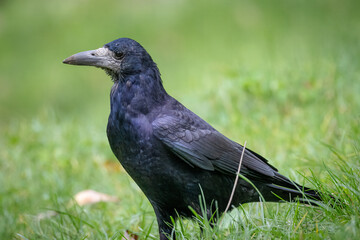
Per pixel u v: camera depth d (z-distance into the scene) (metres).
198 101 12.95
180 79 17.31
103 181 10.74
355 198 6.60
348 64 12.30
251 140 10.46
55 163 11.59
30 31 23.83
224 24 20.56
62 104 19.42
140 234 7.46
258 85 11.97
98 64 7.39
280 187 7.46
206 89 13.36
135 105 7.14
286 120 10.99
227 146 7.36
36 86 20.72
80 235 7.91
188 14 21.72
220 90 12.47
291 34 18.39
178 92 15.66
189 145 7.06
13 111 19.89
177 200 7.23
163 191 7.16
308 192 7.22
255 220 7.18
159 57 19.59
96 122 13.62
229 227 7.22
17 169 11.63
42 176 11.16
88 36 22.22
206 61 18.06
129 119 7.09
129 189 9.86
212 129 7.41
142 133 7.01
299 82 12.01
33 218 9.29
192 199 7.18
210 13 21.44
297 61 13.51
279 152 9.84
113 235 7.43
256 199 7.57
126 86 7.25
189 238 7.03
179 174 7.07
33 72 21.52
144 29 21.56
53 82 20.73
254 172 7.40
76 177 11.04
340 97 11.11
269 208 7.40
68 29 23.09
